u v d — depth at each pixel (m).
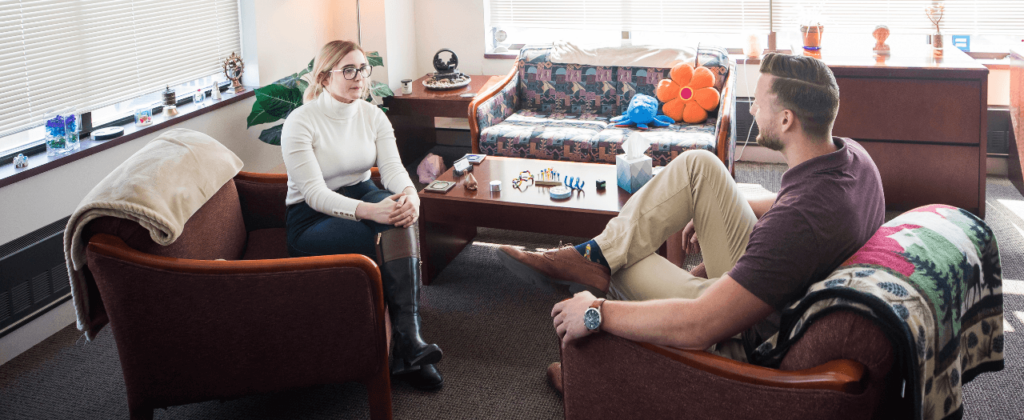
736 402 1.27
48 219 2.59
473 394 2.18
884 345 1.14
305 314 1.81
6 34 2.60
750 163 4.38
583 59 4.20
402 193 2.36
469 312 2.68
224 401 2.07
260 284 1.75
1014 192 3.71
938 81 3.38
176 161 2.06
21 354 2.48
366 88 2.39
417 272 2.19
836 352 1.19
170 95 3.20
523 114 4.26
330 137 2.35
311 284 1.77
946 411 1.34
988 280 1.49
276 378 1.88
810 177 1.40
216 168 2.23
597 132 3.79
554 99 4.29
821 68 1.44
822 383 1.14
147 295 1.75
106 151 2.83
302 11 4.09
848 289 1.18
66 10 2.82
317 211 2.31
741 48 4.49
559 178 2.89
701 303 1.36
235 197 2.35
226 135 3.55
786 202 1.39
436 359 2.06
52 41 2.78
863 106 3.54
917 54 3.69
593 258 1.82
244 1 3.68
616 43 4.44
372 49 4.41
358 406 2.13
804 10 4.20
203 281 1.74
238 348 1.82
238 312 1.78
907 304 1.16
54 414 2.14
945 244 1.36
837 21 4.22
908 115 3.47
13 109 2.65
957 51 3.71
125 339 1.79
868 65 3.48
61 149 2.65
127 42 3.12
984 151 3.39
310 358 1.86
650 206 1.82
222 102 3.47
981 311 1.49
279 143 3.46
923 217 1.47
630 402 1.47
